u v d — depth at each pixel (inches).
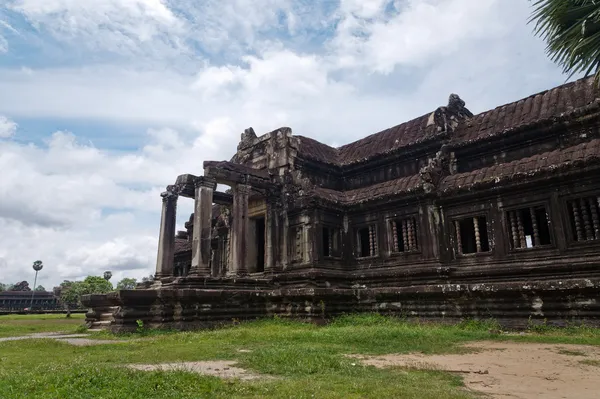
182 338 502.9
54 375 258.8
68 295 2085.4
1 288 3973.9
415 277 718.5
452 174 747.4
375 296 722.2
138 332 598.5
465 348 416.2
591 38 353.4
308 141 952.9
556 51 387.5
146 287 770.2
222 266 1036.5
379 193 797.9
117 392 223.8
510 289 577.6
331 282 781.9
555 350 391.9
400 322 657.6
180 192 799.1
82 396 216.5
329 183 923.4
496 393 236.7
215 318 671.1
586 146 585.0
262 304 749.3
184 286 664.4
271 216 858.1
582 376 281.4
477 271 649.6
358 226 829.2
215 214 1178.6
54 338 563.8
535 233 610.9
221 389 236.1
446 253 698.2
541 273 588.1
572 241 572.1
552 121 648.4
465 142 741.3
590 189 562.6
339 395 220.4
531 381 268.4
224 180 789.9
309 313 701.3
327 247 836.0
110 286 2201.0
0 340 550.0
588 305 522.9
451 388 244.7
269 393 227.8
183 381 248.4
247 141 979.3
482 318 607.5
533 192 614.9
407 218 758.5
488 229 657.6
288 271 811.4
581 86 663.8
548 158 613.0
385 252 776.9
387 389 233.6
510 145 701.3
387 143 885.8
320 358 335.0
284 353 355.6
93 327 717.9
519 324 566.6
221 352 389.7
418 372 294.8
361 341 453.4
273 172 888.3
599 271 540.1
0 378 268.2
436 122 800.3
